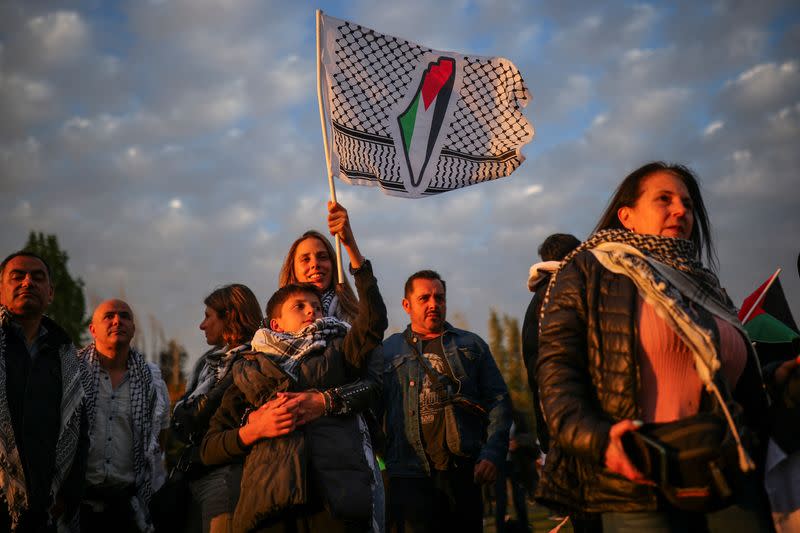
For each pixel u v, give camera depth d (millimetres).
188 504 4445
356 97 4715
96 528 5512
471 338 5590
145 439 5816
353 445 3691
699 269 2932
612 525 2760
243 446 3650
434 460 5195
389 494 5262
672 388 2730
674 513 2707
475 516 5262
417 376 5367
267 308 4238
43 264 5129
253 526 3492
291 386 3738
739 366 2953
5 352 4848
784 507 3127
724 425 2527
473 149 4910
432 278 5625
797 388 3102
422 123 4840
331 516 3504
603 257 2881
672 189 3145
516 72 5000
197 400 4402
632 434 2521
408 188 4719
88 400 5613
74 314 31938
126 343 5887
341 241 4066
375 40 4852
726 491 2482
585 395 2721
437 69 4949
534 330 4086
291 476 3475
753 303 4035
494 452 5223
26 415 4789
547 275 4121
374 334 3857
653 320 2748
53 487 4820
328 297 5391
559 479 2877
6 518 4586
